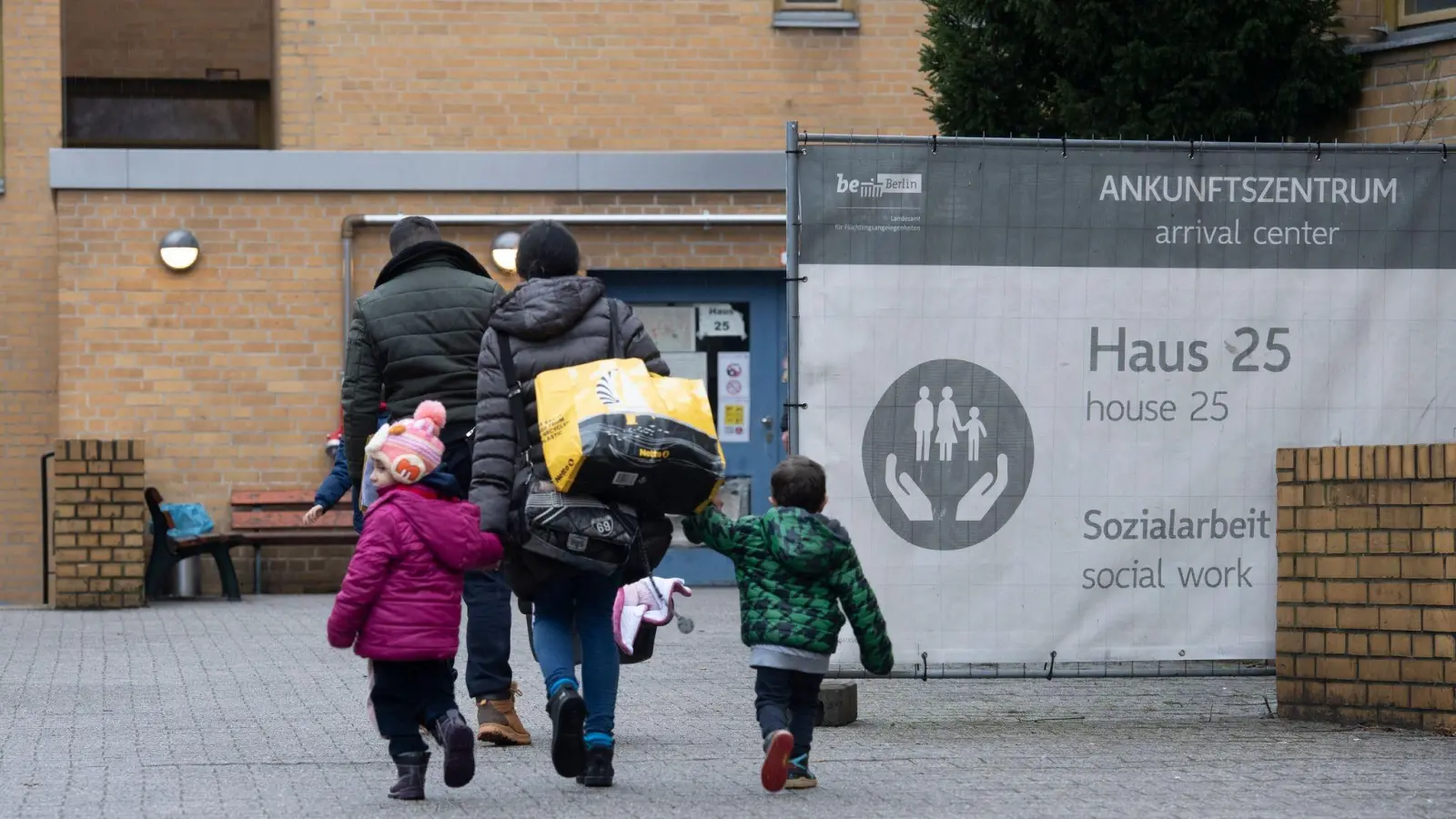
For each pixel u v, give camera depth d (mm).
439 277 8320
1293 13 11156
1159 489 9125
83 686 10125
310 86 16344
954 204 9016
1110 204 9109
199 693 9859
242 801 6887
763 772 6801
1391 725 8781
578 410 6742
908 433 8992
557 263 7449
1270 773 7562
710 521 7137
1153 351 9133
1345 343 9234
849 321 8961
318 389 16078
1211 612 9156
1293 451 9062
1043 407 9062
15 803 6836
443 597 6766
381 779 7367
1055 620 9070
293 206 16094
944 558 9023
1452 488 8531
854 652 9062
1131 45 11141
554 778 7406
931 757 7980
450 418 8180
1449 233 9305
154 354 15914
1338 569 8930
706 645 12289
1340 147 9227
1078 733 8719
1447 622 8578
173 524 15438
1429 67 11203
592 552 6852
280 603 15062
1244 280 9180
